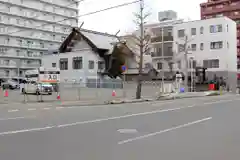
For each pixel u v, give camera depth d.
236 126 9.70
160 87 30.77
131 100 22.41
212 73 47.16
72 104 19.44
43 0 74.62
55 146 6.71
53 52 56.38
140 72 25.38
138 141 7.31
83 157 5.78
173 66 50.59
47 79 30.77
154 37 52.91
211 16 66.62
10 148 6.50
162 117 12.08
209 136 7.99
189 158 5.76
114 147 6.64
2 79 60.06
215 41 47.47
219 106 17.53
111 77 50.25
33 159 5.61
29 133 8.34
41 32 74.12
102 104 19.94
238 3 63.28
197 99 25.20
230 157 5.86
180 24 51.25
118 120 11.14
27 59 70.56
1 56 65.44
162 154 6.05
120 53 50.53
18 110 15.23
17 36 68.50
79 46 52.97
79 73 47.78
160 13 64.31
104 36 55.25
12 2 68.31
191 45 49.75
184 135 8.12
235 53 50.69
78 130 8.86
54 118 11.73
